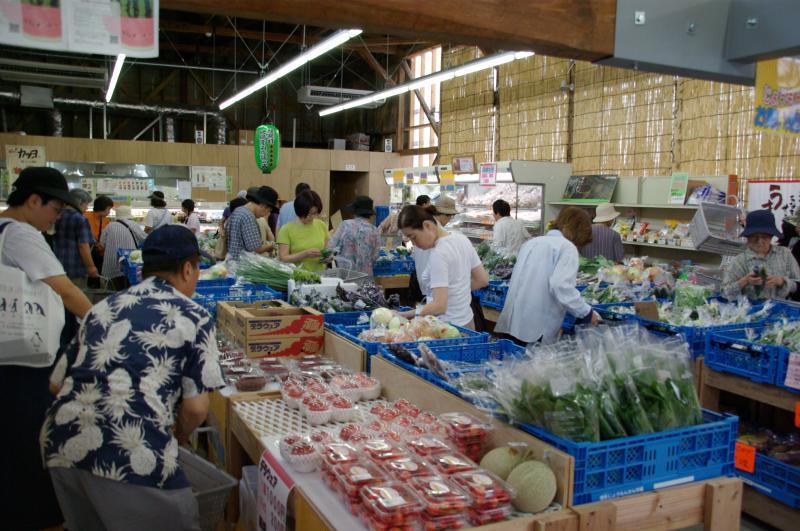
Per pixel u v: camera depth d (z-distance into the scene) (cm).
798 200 665
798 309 408
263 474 214
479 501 169
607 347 208
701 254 778
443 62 1363
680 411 198
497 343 291
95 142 1427
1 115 1491
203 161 1524
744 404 399
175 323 191
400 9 193
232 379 287
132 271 618
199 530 198
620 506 181
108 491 181
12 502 276
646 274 526
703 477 199
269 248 630
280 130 1839
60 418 185
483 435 207
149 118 1667
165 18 1555
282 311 347
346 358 308
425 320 311
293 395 259
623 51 221
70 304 267
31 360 266
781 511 310
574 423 185
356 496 177
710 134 791
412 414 232
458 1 199
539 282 379
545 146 1077
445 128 1362
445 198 573
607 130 952
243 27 1590
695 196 733
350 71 1794
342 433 220
